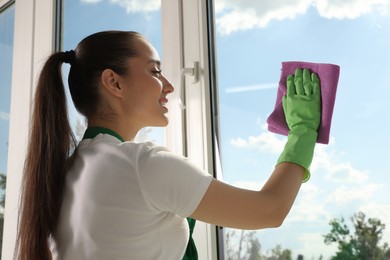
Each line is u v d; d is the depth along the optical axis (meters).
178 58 1.40
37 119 0.96
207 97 1.32
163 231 0.86
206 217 0.82
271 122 1.00
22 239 0.93
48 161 0.94
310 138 0.91
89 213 0.84
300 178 0.88
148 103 0.96
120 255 0.81
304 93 0.96
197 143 1.32
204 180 0.82
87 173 0.88
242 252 1.21
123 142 0.88
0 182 2.12
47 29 1.92
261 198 0.82
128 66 0.95
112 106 0.95
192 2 1.39
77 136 1.59
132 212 0.82
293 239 1.12
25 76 1.98
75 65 0.98
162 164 0.82
